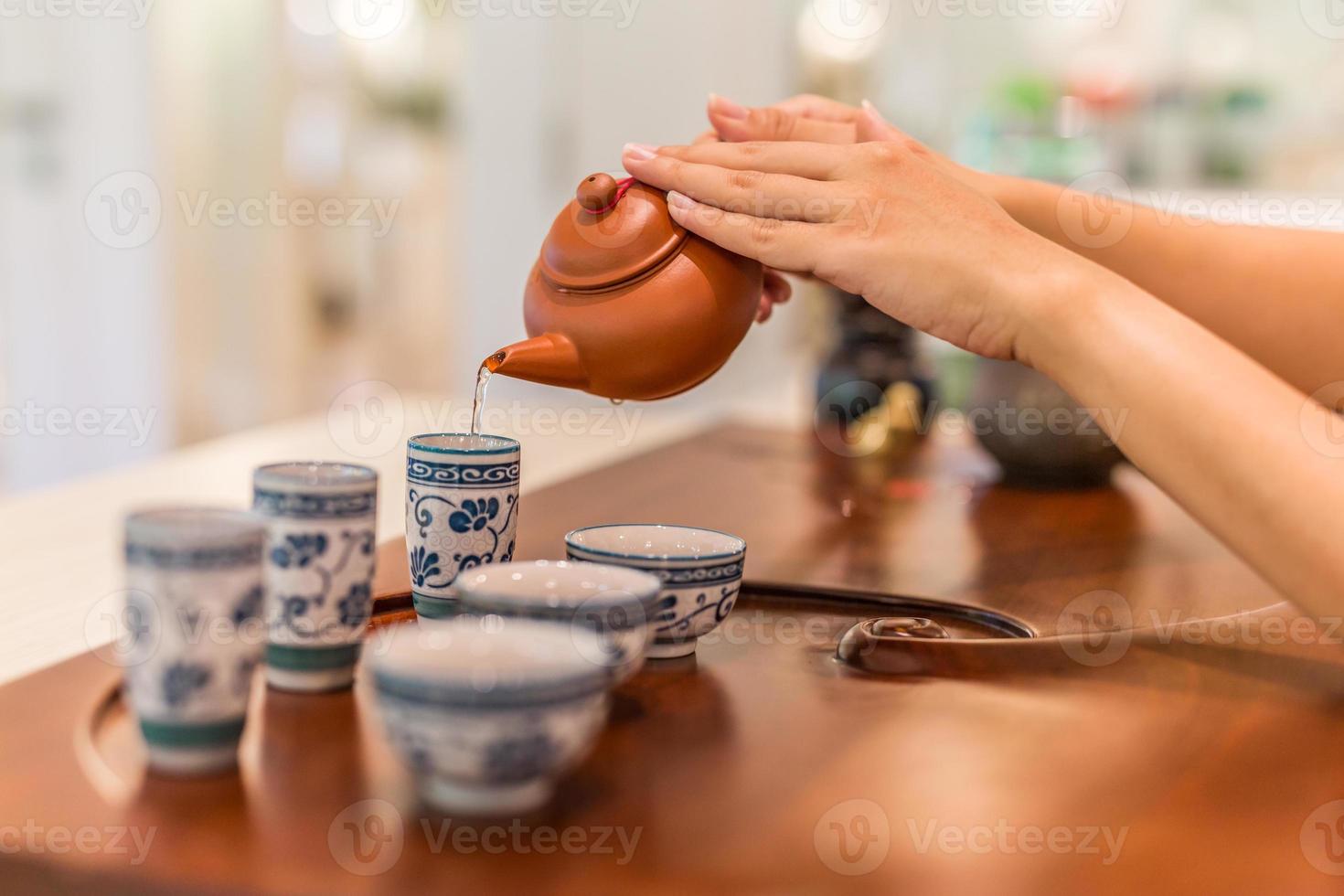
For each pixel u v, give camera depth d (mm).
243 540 532
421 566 770
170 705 528
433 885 450
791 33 3324
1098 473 1351
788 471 1416
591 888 451
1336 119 2730
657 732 610
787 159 796
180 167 3203
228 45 3268
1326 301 1047
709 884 457
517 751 488
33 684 647
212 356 3412
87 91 3043
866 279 769
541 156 3383
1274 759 594
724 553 726
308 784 534
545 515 1106
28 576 954
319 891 444
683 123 3287
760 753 587
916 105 3320
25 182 3082
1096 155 2365
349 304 3859
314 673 645
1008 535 1113
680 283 794
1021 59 3188
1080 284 735
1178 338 710
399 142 3979
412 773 518
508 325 3484
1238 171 2758
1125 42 2842
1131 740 615
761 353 3369
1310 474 658
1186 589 928
